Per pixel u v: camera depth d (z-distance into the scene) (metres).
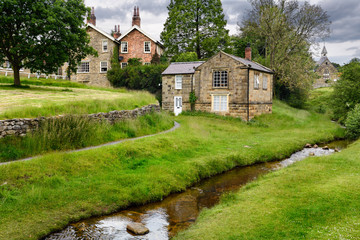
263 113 32.72
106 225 8.45
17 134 12.95
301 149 19.91
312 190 9.27
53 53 23.50
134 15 45.41
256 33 44.19
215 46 45.38
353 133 24.08
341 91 30.59
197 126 23.44
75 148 13.97
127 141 15.31
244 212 8.09
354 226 6.70
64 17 23.69
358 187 9.20
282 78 40.56
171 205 10.21
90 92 28.83
